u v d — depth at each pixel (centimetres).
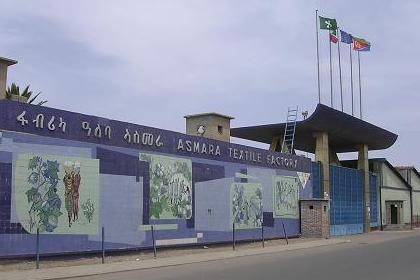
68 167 1905
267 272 1566
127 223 2134
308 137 4097
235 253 2289
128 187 2152
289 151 3641
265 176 3092
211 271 1616
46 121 1839
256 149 3033
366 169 4541
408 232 4431
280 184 3238
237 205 2820
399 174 5412
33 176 1780
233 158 2828
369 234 4100
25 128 1769
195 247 2492
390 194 5209
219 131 3177
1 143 1694
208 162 2634
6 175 1700
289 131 3738
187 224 2459
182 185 2448
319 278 1410
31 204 1766
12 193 1712
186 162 2488
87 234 1958
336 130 3881
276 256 2167
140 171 2216
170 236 2352
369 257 2058
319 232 3356
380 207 4944
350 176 4278
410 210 5625
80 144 1958
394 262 1844
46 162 1827
